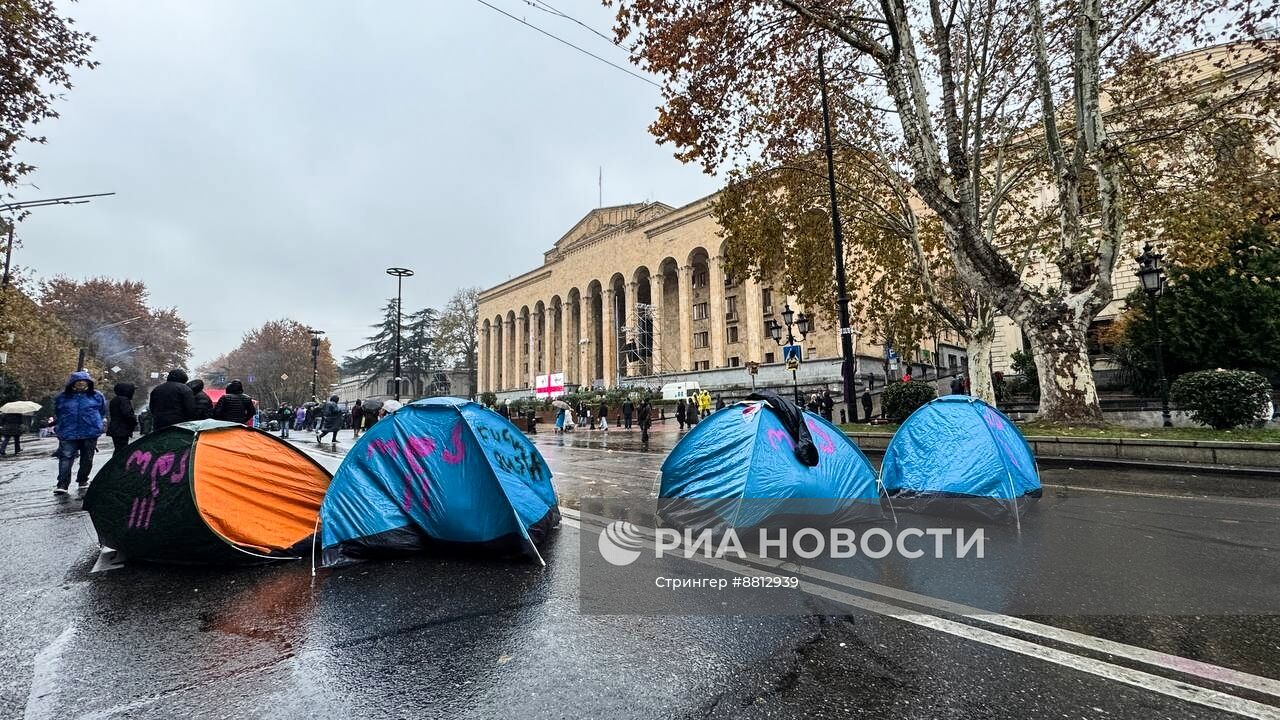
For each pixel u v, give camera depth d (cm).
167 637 307
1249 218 1307
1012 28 1509
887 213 1753
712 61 1343
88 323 4678
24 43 1102
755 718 220
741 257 1820
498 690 245
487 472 466
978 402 626
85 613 344
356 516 468
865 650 281
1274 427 1088
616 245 5097
